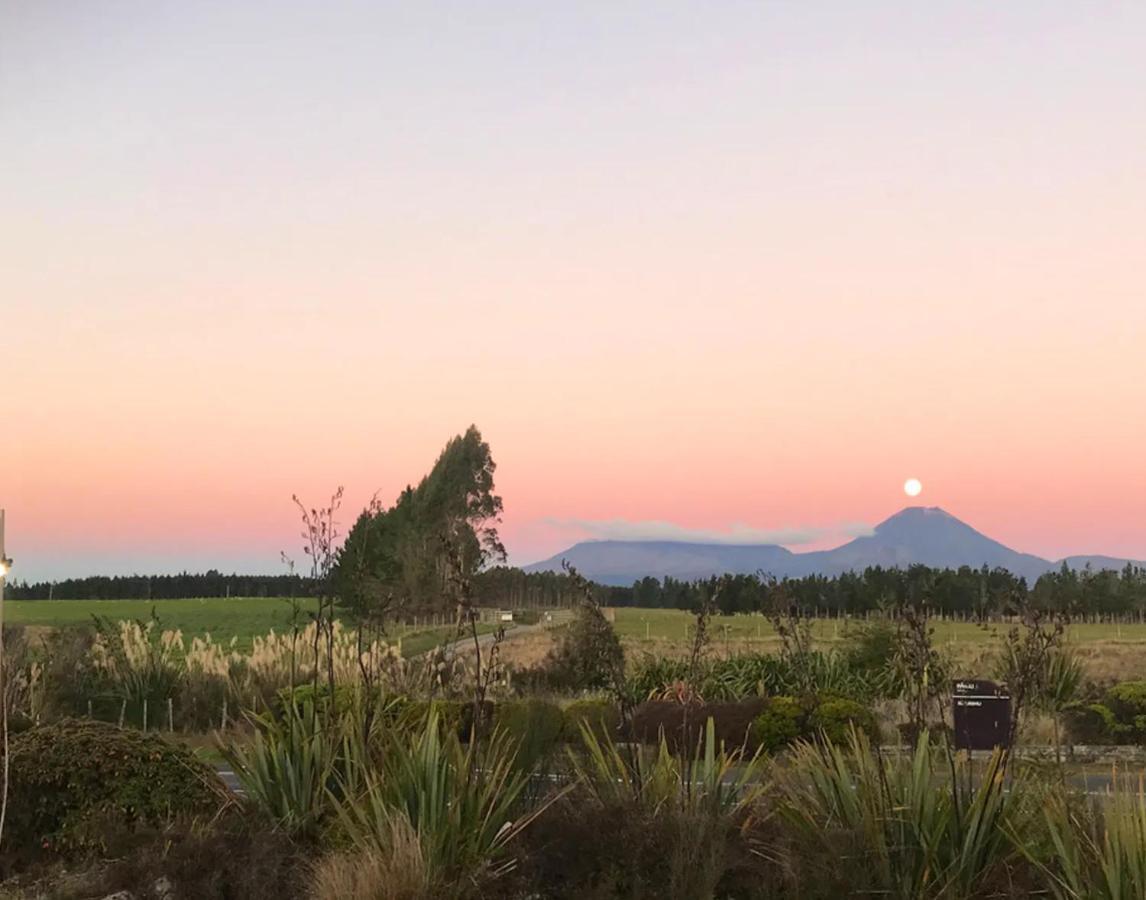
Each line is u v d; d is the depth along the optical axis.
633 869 7.27
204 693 21.78
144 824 8.40
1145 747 16.81
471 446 64.94
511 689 19.83
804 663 18.03
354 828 7.48
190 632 52.94
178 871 7.50
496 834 7.71
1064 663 18.56
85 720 9.59
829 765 8.14
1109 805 7.16
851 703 17.06
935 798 7.51
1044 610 8.53
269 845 7.66
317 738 8.80
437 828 7.52
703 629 9.52
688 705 9.12
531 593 62.50
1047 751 13.21
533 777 8.66
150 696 21.67
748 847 7.58
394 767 8.19
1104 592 56.72
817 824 7.57
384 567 42.97
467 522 62.06
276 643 23.27
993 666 19.44
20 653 21.72
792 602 17.77
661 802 7.93
